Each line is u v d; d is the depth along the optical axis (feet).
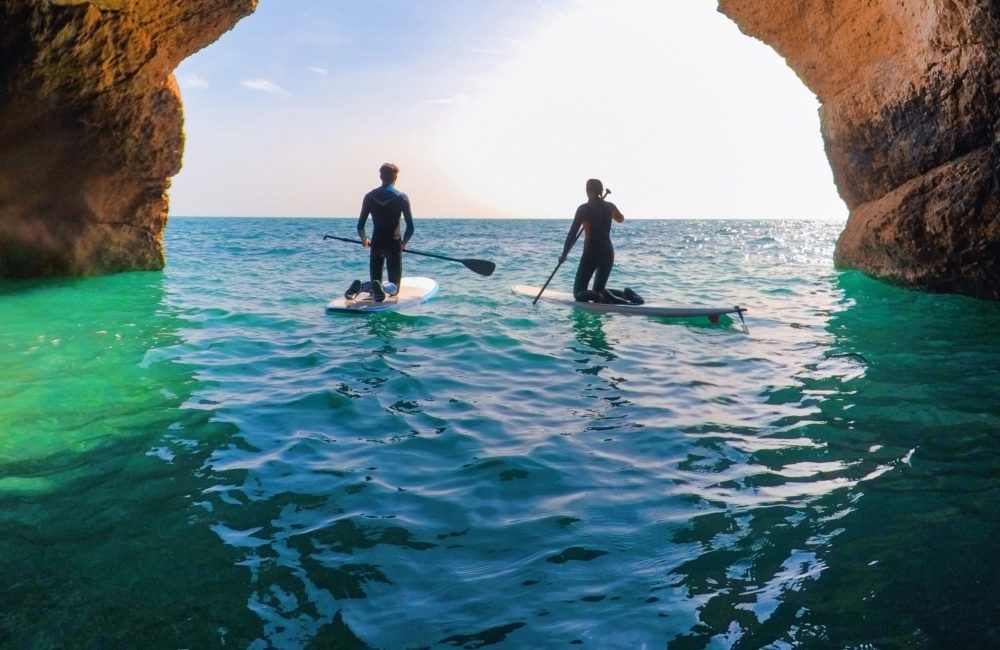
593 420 13.80
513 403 14.98
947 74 27.12
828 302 29.84
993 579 7.77
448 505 9.90
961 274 28.07
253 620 7.16
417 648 6.75
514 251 78.48
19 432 12.66
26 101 29.27
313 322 24.73
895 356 18.88
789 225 286.05
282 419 13.70
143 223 39.70
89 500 9.91
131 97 33.24
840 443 12.26
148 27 30.35
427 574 8.07
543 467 11.32
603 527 9.21
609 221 28.48
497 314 26.66
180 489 10.34
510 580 7.93
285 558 8.39
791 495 10.14
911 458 11.47
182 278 38.65
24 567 8.10
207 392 15.48
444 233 157.28
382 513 9.63
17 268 33.63
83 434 12.63
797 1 33.94
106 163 35.09
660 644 6.80
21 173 31.86
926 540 8.70
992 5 21.67
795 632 6.94
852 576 7.93
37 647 6.68
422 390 15.98
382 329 23.47
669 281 41.11
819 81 36.96
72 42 28.07
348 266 50.31
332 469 11.20
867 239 32.83
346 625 7.10
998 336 21.35
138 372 17.11
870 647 6.68
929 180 28.58
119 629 6.98
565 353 19.89
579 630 7.02
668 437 12.74
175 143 37.96
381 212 28.76
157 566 8.17
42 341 20.40
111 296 30.60
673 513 9.61
